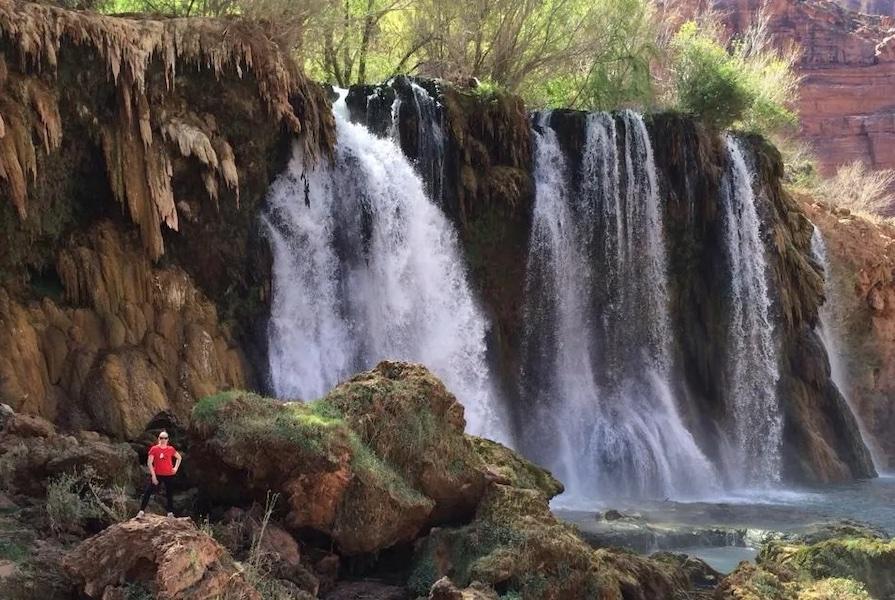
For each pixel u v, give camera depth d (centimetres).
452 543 1188
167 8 2414
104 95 1748
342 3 2973
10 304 1634
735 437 2770
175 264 1903
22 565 929
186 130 1828
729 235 2823
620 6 3347
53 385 1647
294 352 2045
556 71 3372
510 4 3172
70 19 1672
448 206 2377
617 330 2639
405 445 1241
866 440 3362
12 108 1597
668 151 2728
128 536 878
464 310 2369
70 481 1120
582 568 1148
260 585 954
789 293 2978
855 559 1376
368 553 1182
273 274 2038
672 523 1838
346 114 2333
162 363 1775
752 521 1897
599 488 2389
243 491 1184
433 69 3250
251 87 1944
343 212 2155
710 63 3178
